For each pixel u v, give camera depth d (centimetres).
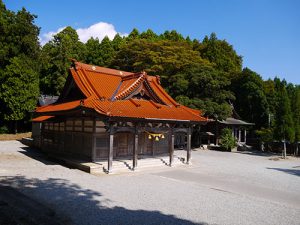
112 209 973
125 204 1042
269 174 1927
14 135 3681
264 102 4516
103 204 1025
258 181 1648
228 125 4066
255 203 1148
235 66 5481
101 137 1902
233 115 4306
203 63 4288
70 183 1321
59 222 817
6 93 3572
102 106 1655
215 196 1232
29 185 1235
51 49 4969
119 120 1599
